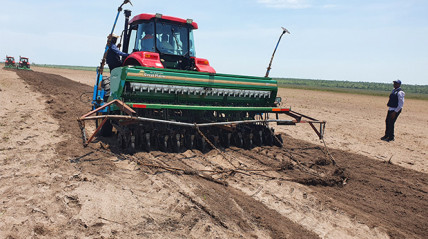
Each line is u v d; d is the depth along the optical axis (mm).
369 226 4328
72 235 3570
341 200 5215
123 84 6512
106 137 8492
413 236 4184
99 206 4266
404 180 6488
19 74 31266
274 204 4781
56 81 28594
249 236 3781
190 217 4105
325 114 17828
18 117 10492
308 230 4098
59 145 7293
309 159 7395
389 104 10781
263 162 6809
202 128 7609
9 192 4645
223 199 4750
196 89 7234
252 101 8367
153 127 7160
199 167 6172
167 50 8164
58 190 4742
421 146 10172
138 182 5238
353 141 10336
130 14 8820
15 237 3506
